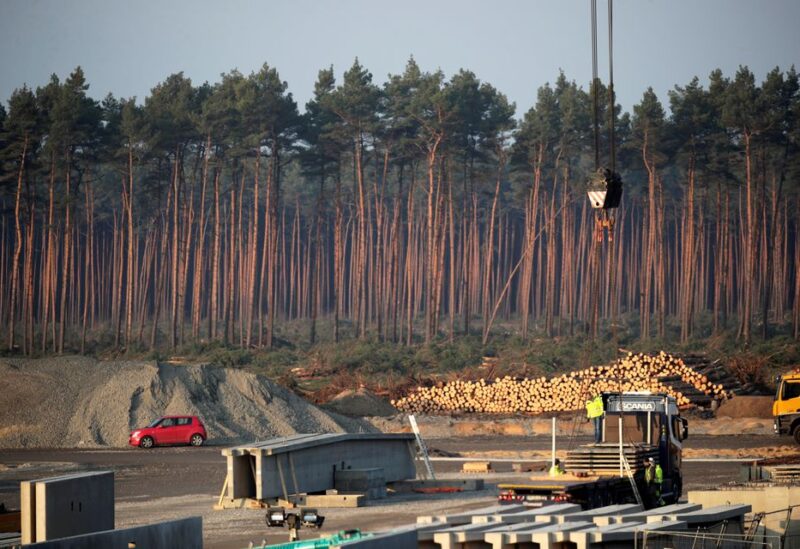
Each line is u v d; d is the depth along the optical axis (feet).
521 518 219.00
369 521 305.53
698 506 243.40
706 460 494.59
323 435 381.40
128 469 499.10
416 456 460.14
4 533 238.48
